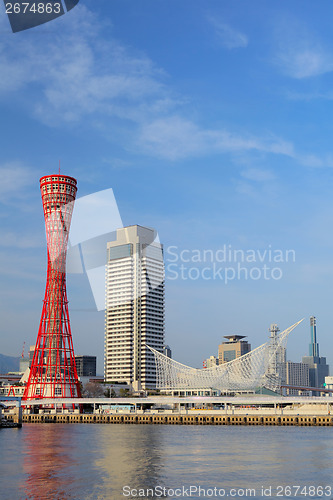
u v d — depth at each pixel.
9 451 115.94
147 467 93.19
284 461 99.56
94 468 92.38
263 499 70.94
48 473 87.88
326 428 181.62
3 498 71.12
